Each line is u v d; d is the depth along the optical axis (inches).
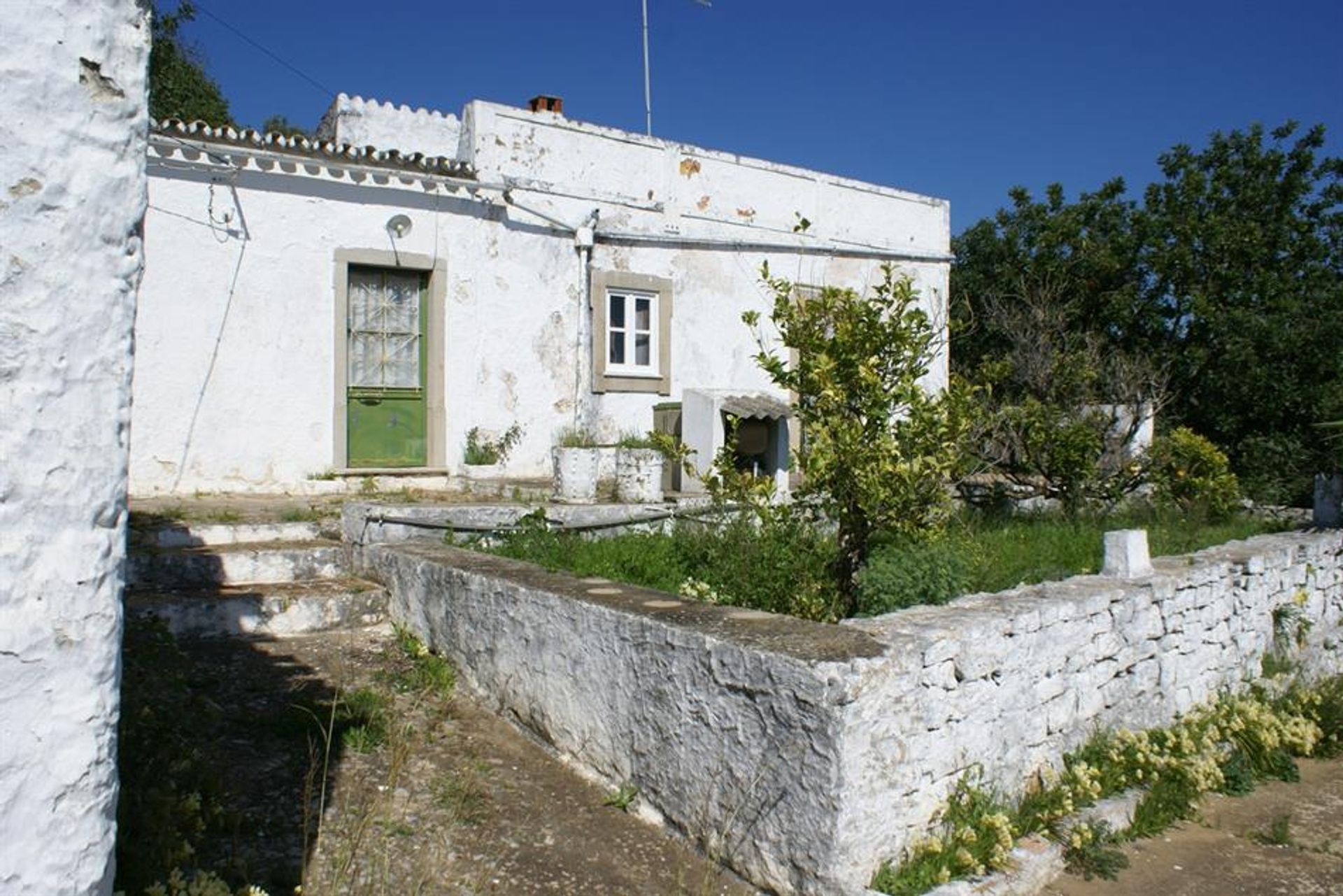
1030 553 288.0
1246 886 165.8
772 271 536.7
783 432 405.4
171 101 693.3
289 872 135.5
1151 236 718.5
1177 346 693.9
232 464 377.7
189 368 368.2
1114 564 229.6
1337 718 252.1
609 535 304.5
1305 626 293.1
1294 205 728.3
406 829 153.9
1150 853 176.2
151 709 138.0
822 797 134.0
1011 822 163.5
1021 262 767.7
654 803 163.2
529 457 452.8
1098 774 184.4
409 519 291.1
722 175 523.2
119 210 82.0
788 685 138.7
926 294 605.3
